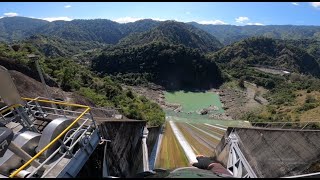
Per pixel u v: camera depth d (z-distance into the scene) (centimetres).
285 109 8194
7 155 1246
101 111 3966
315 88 11700
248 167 2241
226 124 6919
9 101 1493
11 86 1484
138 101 7269
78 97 4003
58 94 3612
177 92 14588
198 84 15800
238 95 13812
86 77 6588
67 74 5097
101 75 15512
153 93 13688
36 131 1559
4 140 1251
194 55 16275
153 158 3341
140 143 2953
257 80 16400
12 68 3512
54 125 1387
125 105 6006
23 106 1644
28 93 3014
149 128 3709
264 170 2133
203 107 11794
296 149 2078
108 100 5522
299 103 9356
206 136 4822
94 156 1597
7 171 1239
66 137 1414
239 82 15562
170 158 3372
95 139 1595
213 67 16562
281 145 2173
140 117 5412
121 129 2191
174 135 4772
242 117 9212
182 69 15950
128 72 15862
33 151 1393
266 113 8312
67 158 1369
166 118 7369
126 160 2225
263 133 2353
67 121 1447
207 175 2080
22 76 3194
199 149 3912
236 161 2462
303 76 18862
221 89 15300
